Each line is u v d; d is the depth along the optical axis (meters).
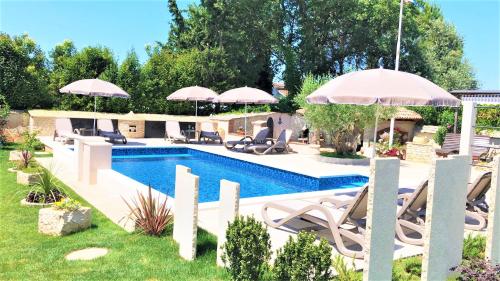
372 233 4.34
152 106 27.30
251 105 30.88
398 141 22.84
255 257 4.80
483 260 5.36
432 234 4.84
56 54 27.42
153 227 6.77
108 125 20.64
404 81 7.91
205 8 32.16
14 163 12.91
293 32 37.41
